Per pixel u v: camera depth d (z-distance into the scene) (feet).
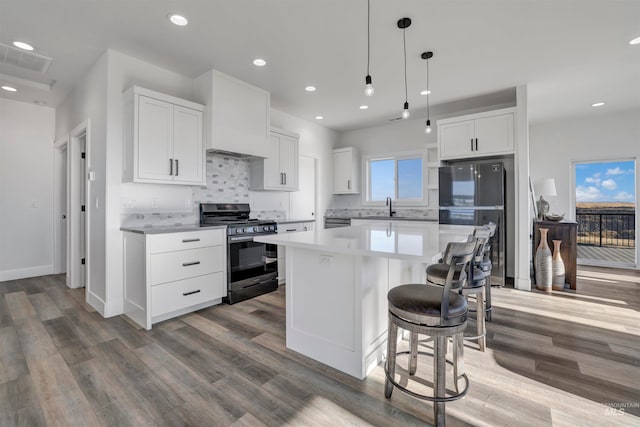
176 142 9.78
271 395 5.40
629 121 15.37
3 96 12.55
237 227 10.59
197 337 7.72
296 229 13.70
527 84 11.79
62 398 5.29
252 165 13.57
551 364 6.43
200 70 10.50
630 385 5.67
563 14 7.48
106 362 6.49
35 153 13.71
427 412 4.98
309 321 6.69
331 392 5.49
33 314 9.27
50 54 9.34
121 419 4.79
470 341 7.55
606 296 11.10
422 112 15.26
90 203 10.13
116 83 9.21
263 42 8.77
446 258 4.26
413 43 8.86
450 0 6.98
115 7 7.14
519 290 11.91
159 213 10.36
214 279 9.93
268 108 12.28
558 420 4.77
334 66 10.27
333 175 18.74
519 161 12.00
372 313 6.28
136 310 8.66
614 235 16.62
